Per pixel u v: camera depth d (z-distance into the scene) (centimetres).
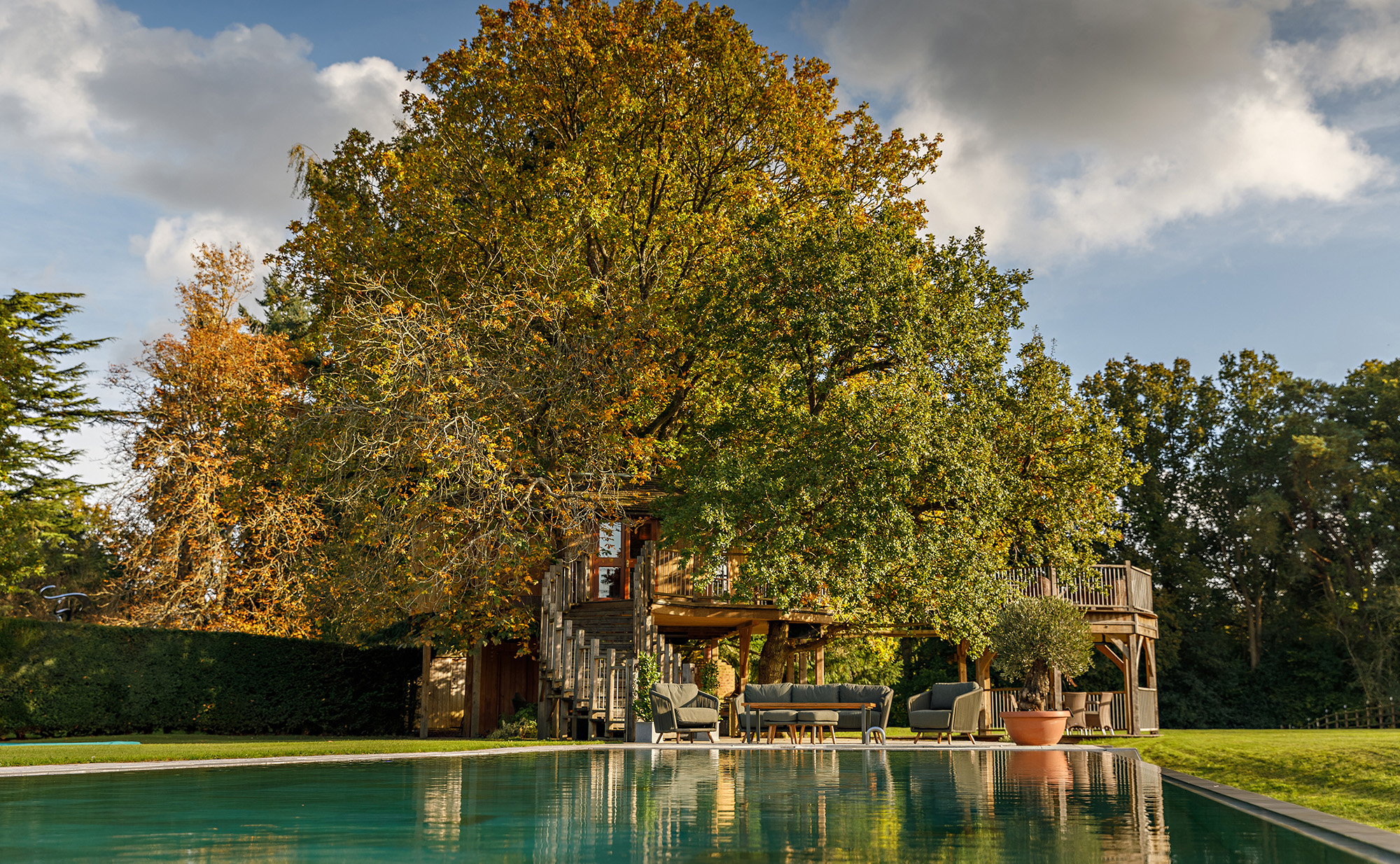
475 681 2211
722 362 1977
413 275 2034
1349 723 3500
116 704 1945
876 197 2288
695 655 2702
